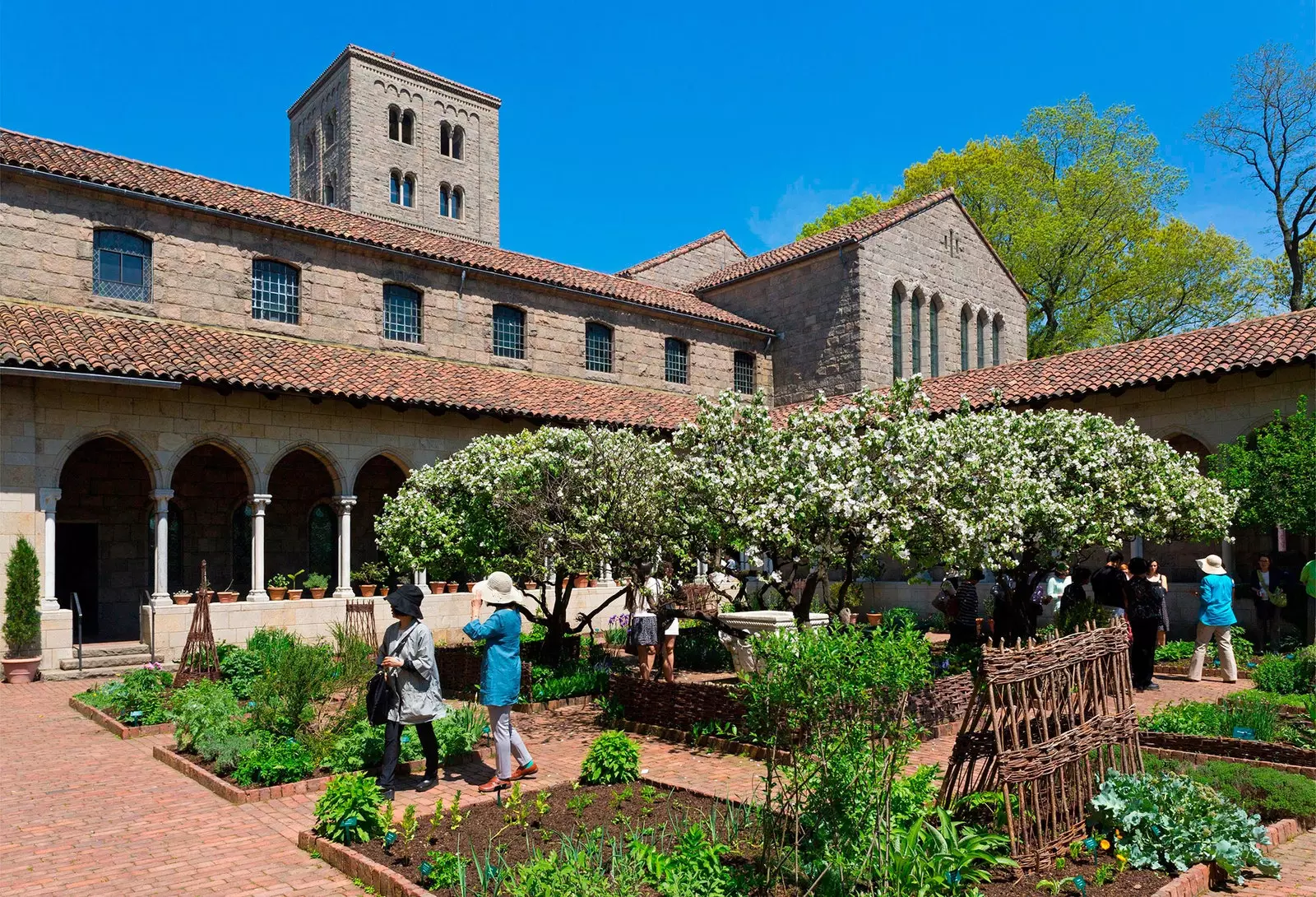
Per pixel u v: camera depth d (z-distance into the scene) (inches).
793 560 479.5
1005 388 932.6
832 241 1251.8
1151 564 670.5
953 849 225.0
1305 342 725.3
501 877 227.9
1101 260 1662.2
